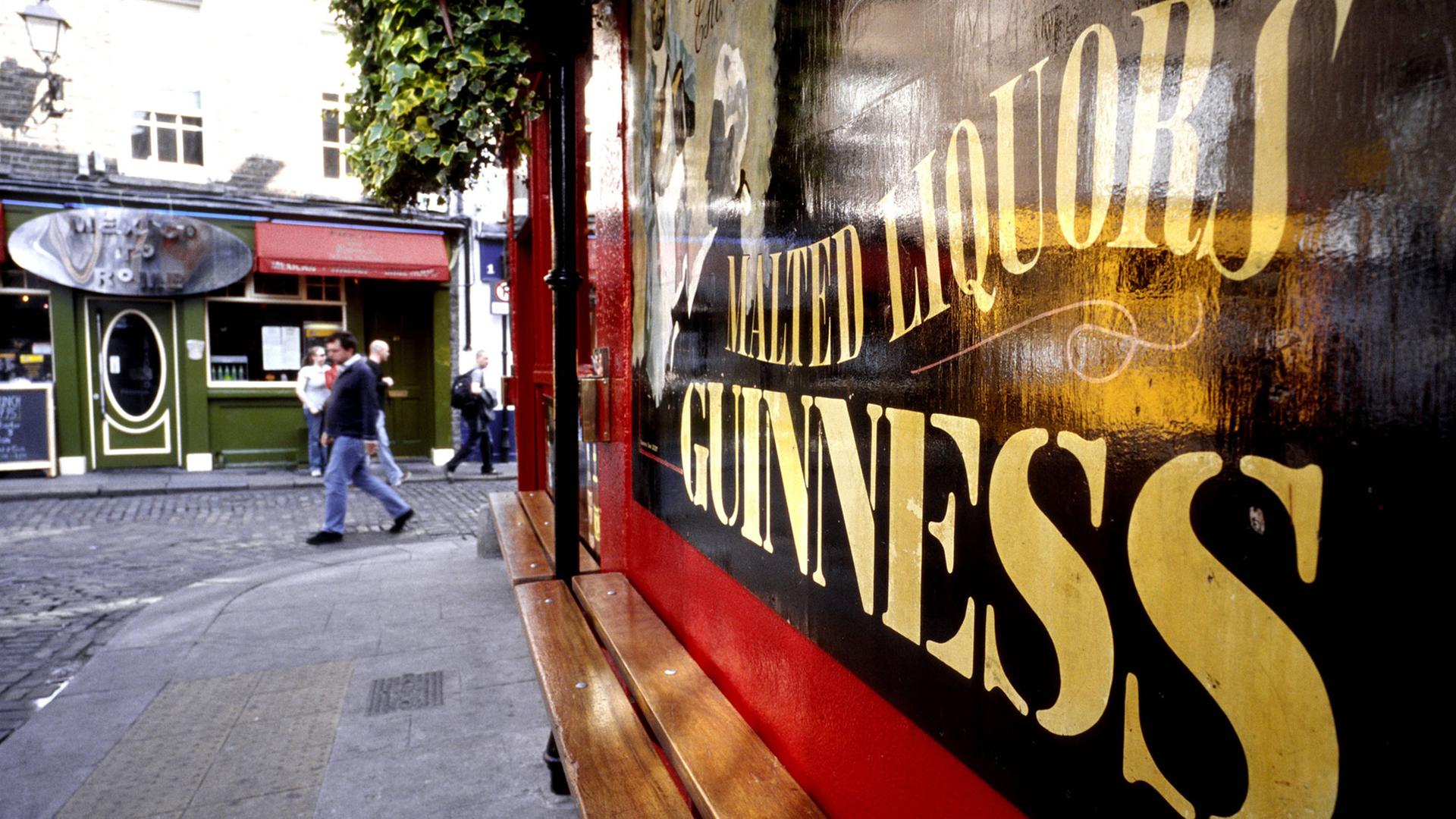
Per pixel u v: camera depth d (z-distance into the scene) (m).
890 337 1.16
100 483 9.43
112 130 10.05
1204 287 0.65
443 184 3.59
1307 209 0.56
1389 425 0.51
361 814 2.48
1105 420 0.76
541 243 5.44
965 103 0.97
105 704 3.25
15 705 3.51
